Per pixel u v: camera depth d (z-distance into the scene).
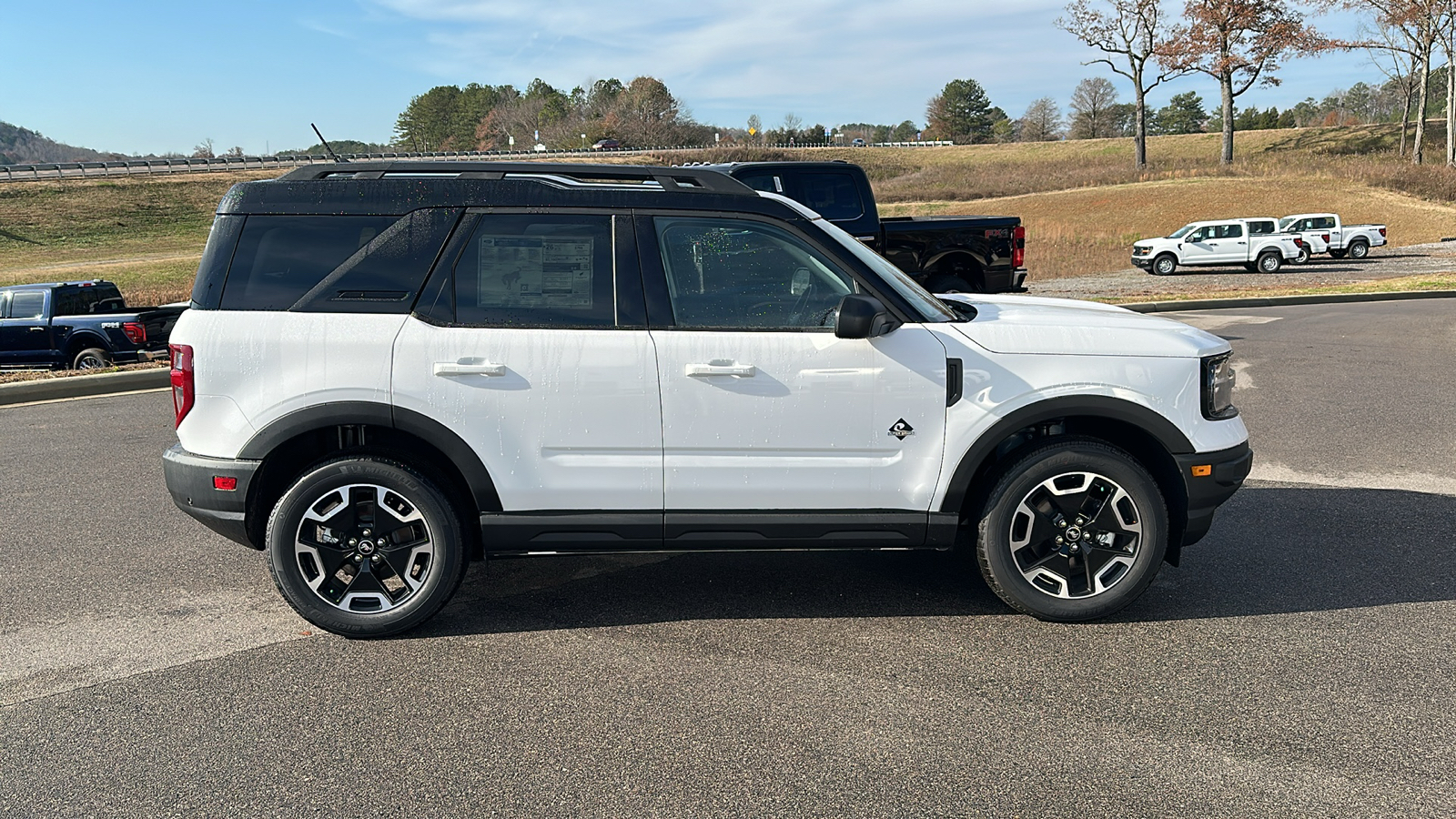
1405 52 59.59
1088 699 3.35
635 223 3.79
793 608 4.22
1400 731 3.11
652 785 2.83
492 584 4.55
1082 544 3.94
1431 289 20.16
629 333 3.74
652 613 4.18
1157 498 3.85
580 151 105.06
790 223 3.81
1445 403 8.65
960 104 142.62
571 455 3.80
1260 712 3.25
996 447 3.96
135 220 62.62
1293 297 19.44
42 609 4.27
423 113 166.38
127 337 13.91
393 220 3.77
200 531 5.39
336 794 2.80
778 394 3.76
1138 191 54.34
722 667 3.63
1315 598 4.26
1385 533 5.14
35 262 50.88
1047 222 47.09
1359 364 10.91
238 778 2.89
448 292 3.74
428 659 3.73
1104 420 4.10
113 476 6.62
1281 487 6.08
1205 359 3.88
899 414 3.80
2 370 13.95
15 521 5.59
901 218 9.87
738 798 2.76
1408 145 72.31
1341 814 2.67
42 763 2.99
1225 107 62.41
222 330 3.72
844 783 2.84
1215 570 4.63
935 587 4.46
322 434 3.98
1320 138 80.31
